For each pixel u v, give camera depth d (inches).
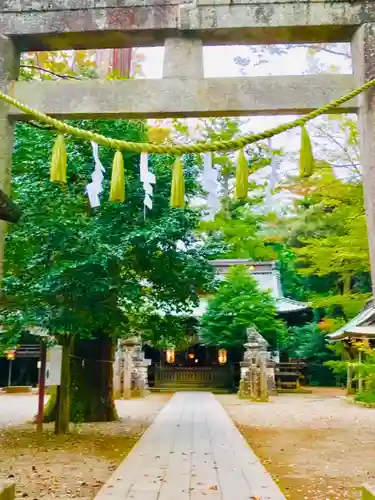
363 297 672.4
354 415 637.9
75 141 405.1
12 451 352.5
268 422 561.6
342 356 1080.2
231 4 216.5
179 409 682.2
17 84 212.7
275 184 195.6
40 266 390.0
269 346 1144.8
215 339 1120.2
